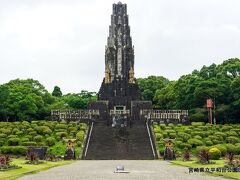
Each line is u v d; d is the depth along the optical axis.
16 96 146.00
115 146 105.38
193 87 151.00
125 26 158.88
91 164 78.62
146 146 105.00
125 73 155.88
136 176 52.19
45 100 168.62
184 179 48.06
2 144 103.00
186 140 106.25
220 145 95.62
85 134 113.88
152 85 199.38
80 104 183.50
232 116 142.50
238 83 139.38
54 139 105.06
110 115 137.75
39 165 72.44
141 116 136.38
